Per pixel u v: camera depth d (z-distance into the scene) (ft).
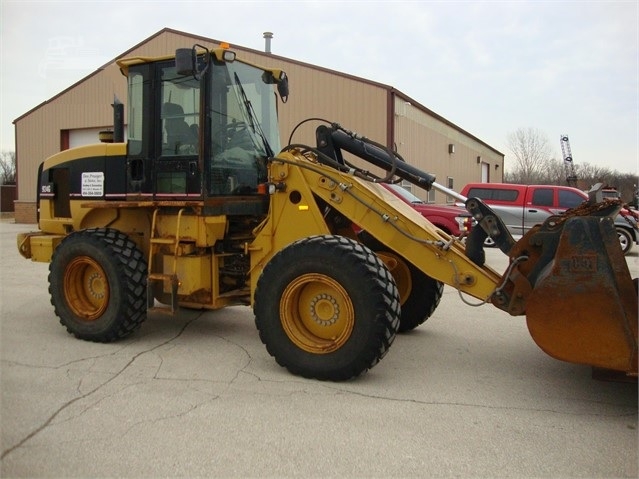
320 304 14.46
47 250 20.84
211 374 14.73
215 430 11.36
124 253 17.28
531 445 10.88
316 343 14.37
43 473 9.66
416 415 12.23
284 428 11.49
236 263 17.80
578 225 12.09
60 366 15.33
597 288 11.96
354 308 13.66
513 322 21.29
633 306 11.77
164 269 17.34
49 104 72.08
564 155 137.28
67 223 20.25
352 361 13.74
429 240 14.80
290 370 14.56
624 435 11.34
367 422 11.83
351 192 15.47
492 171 125.39
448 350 17.37
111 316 17.28
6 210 90.22
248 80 18.51
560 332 12.30
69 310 18.04
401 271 18.90
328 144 16.96
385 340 13.60
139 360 15.93
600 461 10.27
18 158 76.13
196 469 9.85
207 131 16.53
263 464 10.04
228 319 21.11
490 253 43.60
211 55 16.62
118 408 12.41
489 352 17.17
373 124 54.80
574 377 14.84
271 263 14.64
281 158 16.30
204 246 16.83
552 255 13.37
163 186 17.37
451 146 81.87
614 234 11.89
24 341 17.93
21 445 10.67
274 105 20.17
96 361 15.79
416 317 18.97
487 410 12.57
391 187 40.45
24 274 32.68
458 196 15.67
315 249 14.05
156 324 20.30
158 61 17.37
